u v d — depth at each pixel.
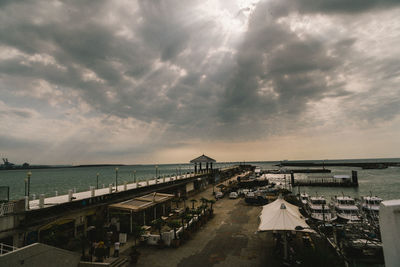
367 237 22.66
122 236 22.36
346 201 38.78
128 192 30.70
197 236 24.05
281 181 105.31
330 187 90.62
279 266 16.88
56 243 17.47
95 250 17.86
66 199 24.59
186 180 53.06
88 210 23.31
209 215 31.55
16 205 17.00
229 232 25.17
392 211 3.72
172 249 20.59
